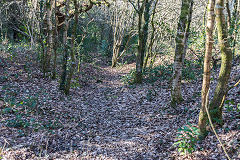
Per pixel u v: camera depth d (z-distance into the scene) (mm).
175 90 8477
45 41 13656
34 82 11250
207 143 5070
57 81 12539
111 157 5316
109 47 32219
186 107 8031
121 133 6926
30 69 13109
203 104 5102
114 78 18516
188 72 12531
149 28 18562
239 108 5676
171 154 5148
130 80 14984
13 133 5918
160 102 9531
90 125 7602
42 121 7031
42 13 14047
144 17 13234
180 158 4879
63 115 8039
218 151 4703
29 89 10023
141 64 13867
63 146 5754
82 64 21094
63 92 10875
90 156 5355
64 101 9695
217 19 4742
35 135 6043
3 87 9117
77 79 13742
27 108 7766
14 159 4789
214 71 11391
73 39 10453
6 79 10508
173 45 19891
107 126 7621
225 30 4773
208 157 4617
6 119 6637
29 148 5309
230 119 5883
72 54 10523
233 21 10414
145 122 7707
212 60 12422
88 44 33312
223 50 4914
